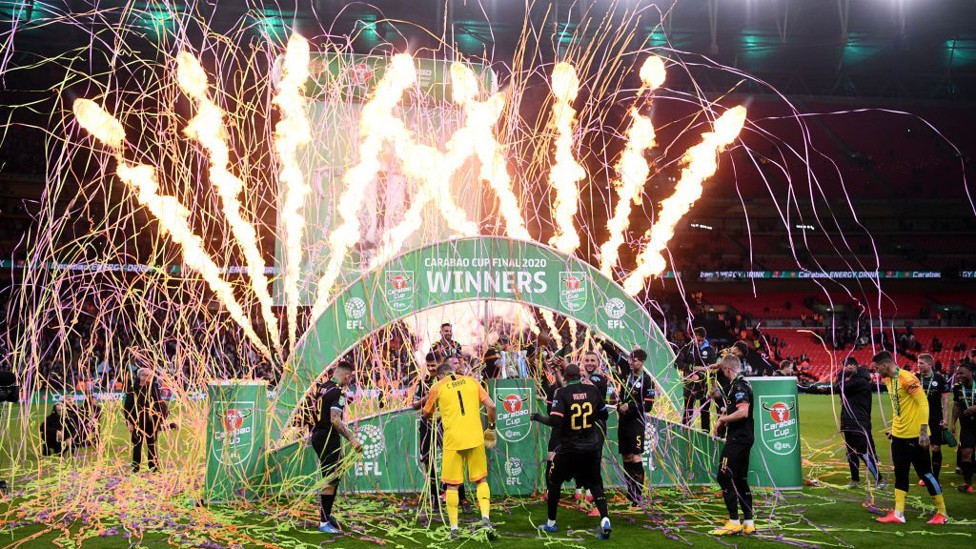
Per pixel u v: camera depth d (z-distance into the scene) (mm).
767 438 8711
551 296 9055
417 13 31703
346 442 8180
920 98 45906
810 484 9055
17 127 32406
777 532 6711
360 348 10133
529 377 9305
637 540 6445
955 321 36719
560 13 33094
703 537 6543
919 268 39562
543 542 6387
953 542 6324
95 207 31578
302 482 8078
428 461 7793
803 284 39219
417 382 8852
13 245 30438
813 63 42969
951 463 10617
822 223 42312
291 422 8344
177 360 10500
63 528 6812
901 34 37062
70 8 28781
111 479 8898
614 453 8648
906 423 7055
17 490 8508
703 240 41688
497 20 32875
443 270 8891
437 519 7262
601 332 9070
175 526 6902
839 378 9016
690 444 8766
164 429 9656
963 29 37469
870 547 6180
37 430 13609
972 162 43469
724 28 36812
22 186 31859
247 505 7711
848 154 43875
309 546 6270
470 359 8852
